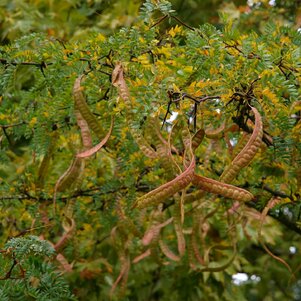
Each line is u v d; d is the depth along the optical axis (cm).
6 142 367
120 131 313
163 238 440
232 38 291
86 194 373
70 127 344
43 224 369
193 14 488
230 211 396
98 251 472
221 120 291
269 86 271
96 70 289
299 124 292
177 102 268
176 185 227
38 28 463
